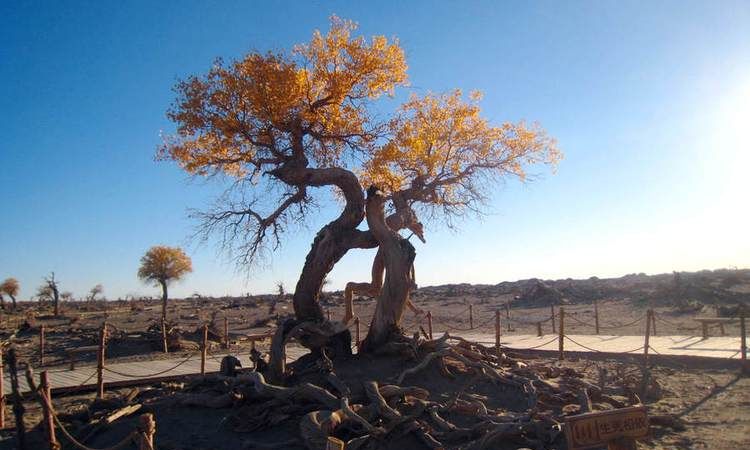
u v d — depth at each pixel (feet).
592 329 87.86
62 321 161.79
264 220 43.73
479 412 31.89
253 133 43.21
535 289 159.94
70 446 31.96
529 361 48.52
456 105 49.37
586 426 18.29
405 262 40.93
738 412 34.68
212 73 42.34
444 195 50.49
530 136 50.37
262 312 174.19
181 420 34.22
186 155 44.83
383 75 44.42
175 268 163.22
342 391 33.42
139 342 82.84
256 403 35.17
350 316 42.96
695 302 114.32
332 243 41.78
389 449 28.25
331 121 44.06
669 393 40.40
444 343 40.42
